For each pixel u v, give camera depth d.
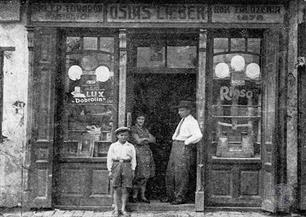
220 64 10.54
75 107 10.60
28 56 10.33
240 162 10.45
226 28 10.31
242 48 10.55
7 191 10.29
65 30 10.50
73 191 10.47
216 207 10.42
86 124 10.60
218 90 10.57
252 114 10.57
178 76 11.19
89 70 10.59
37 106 10.22
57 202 10.47
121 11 10.31
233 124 10.57
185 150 10.41
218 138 10.55
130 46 10.67
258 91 10.55
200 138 10.17
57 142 10.46
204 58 10.35
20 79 10.34
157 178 11.39
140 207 10.39
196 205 10.28
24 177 10.26
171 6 10.31
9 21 10.32
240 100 10.57
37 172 10.23
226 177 10.48
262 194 10.39
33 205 10.21
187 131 10.39
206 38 10.36
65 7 10.28
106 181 10.48
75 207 10.41
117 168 9.84
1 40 10.34
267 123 10.28
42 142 10.21
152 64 10.71
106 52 10.51
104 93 10.59
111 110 10.58
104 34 10.52
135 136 10.58
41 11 10.27
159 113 11.45
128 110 10.72
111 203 10.44
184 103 10.51
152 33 10.52
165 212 10.27
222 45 10.55
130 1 10.30
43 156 10.23
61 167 10.48
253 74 10.55
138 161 10.53
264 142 10.37
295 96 10.28
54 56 10.27
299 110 10.24
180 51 10.72
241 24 10.26
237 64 10.55
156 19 10.31
